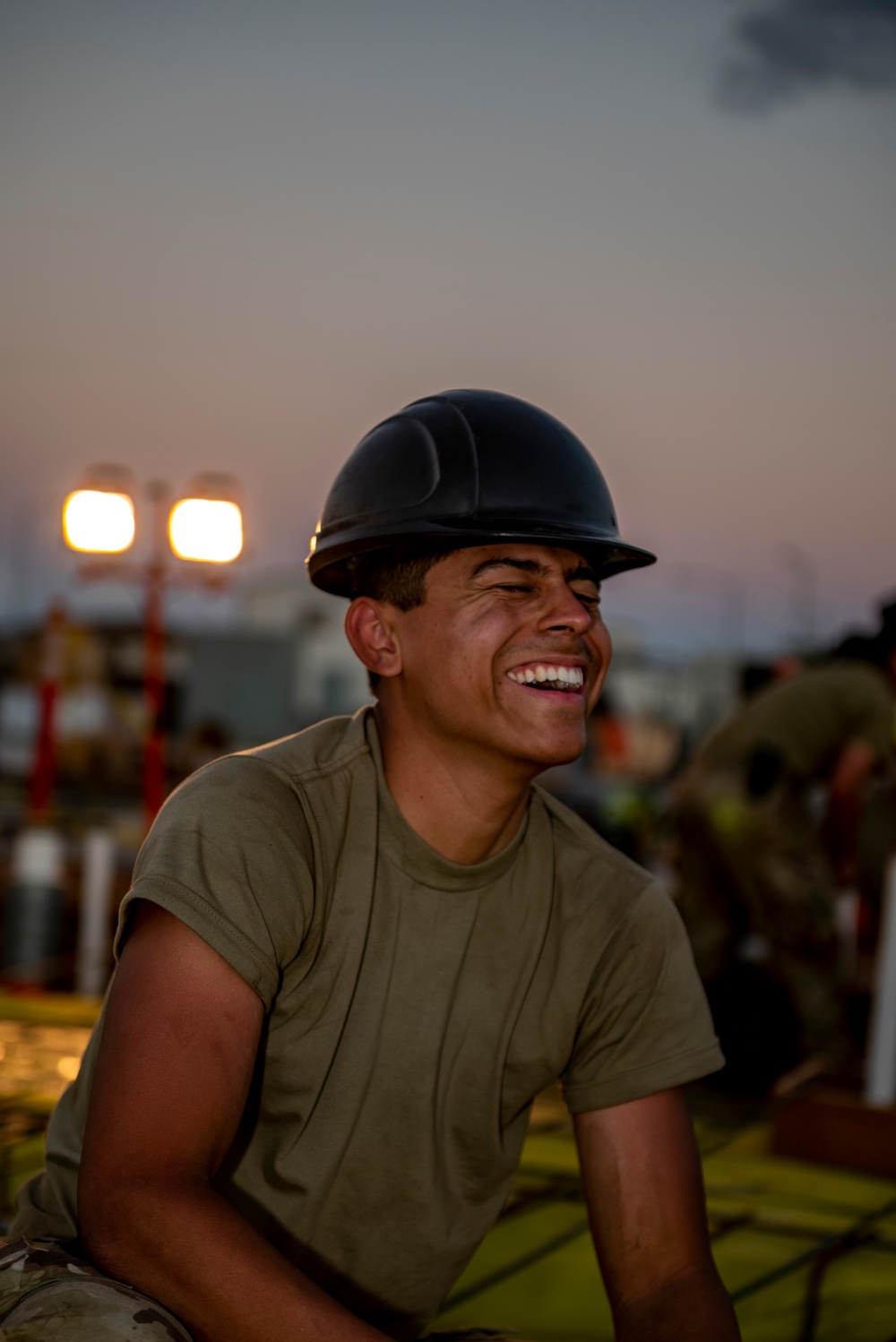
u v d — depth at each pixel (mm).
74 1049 3438
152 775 6512
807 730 4281
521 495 1483
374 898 1434
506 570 1441
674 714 27062
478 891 1452
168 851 1347
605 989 1525
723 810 4250
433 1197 1447
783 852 4172
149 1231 1200
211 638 21734
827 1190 2797
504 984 1466
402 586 1482
